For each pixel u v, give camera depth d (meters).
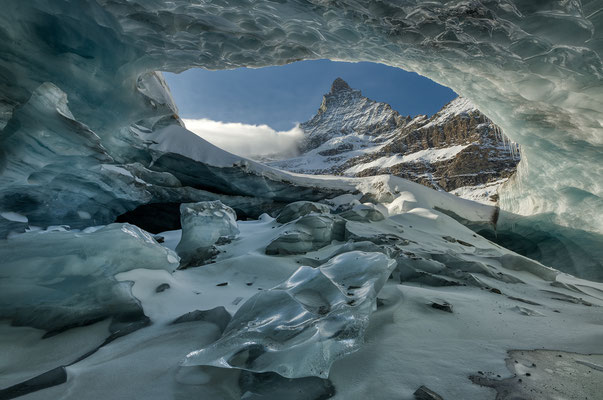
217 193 16.53
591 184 7.93
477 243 10.24
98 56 4.53
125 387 1.96
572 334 2.87
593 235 9.88
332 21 4.12
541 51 3.34
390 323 2.97
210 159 14.91
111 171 8.04
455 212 15.95
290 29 4.43
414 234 9.77
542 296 4.98
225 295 4.14
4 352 2.52
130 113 6.07
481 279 5.46
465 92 6.24
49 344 2.71
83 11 3.93
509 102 5.58
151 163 14.15
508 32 3.28
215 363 1.99
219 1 3.82
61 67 4.30
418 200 15.63
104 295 3.35
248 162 16.09
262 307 2.58
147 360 2.32
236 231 8.70
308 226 7.62
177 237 10.18
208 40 4.72
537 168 10.16
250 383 1.95
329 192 17.89
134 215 15.67
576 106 4.09
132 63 5.05
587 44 2.99
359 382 1.95
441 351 2.41
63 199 6.77
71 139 4.28
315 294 2.73
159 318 3.26
